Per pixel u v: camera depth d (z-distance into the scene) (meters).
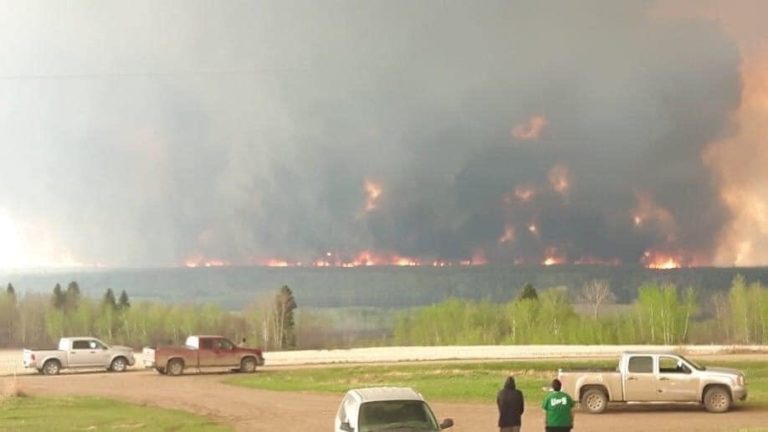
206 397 38.56
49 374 51.84
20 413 32.09
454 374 49.03
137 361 62.50
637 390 30.38
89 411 32.97
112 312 136.00
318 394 39.72
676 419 28.52
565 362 57.25
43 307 138.00
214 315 136.12
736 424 26.91
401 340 127.38
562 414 19.23
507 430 19.14
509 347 83.50
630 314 112.88
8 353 88.50
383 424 15.71
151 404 35.84
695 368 30.50
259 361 53.03
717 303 116.69
